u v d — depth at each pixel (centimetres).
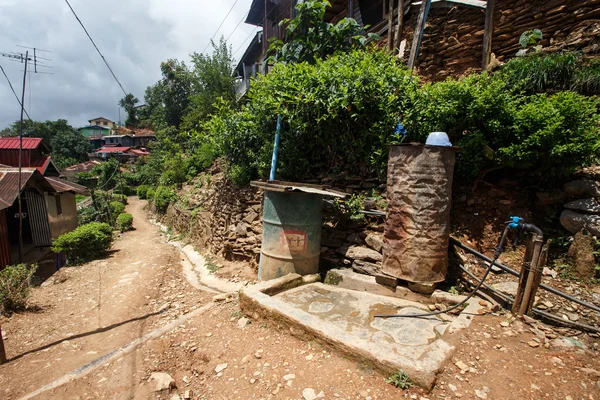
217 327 377
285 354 296
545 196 389
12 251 1123
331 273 450
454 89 412
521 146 363
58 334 447
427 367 237
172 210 1446
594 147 332
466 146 400
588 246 338
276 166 608
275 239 457
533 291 301
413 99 471
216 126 745
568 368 244
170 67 2542
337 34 726
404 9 745
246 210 697
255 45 1623
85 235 955
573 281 340
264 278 471
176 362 329
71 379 309
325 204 532
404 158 359
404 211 361
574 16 498
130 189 3125
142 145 4734
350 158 538
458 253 397
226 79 1859
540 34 518
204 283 613
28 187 1085
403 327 310
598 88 414
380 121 483
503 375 240
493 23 598
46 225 1219
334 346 280
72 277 773
